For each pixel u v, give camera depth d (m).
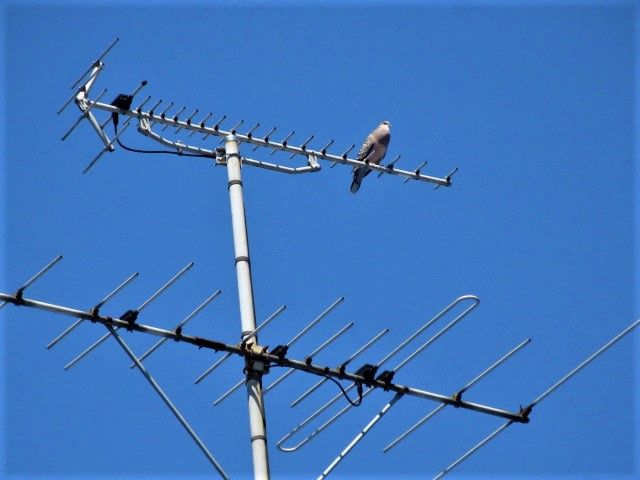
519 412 15.53
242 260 15.80
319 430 15.92
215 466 14.22
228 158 17.09
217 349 14.45
